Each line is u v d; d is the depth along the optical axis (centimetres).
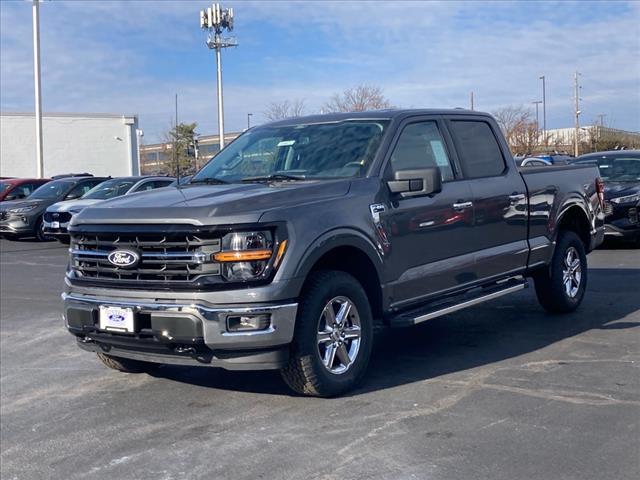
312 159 643
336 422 514
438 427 498
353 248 573
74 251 573
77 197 2002
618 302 907
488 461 441
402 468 435
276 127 715
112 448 493
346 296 566
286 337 518
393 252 606
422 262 639
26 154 5178
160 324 514
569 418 509
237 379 634
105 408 579
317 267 574
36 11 3559
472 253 693
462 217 678
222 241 511
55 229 1792
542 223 796
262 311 507
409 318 606
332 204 562
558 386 581
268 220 517
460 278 677
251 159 680
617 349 689
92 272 564
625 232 1356
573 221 877
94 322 547
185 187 634
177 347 523
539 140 5431
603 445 461
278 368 529
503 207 731
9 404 604
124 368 652
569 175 853
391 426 503
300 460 453
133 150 5581
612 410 523
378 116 664
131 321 525
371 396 569
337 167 625
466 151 716
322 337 550
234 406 562
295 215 533
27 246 1845
